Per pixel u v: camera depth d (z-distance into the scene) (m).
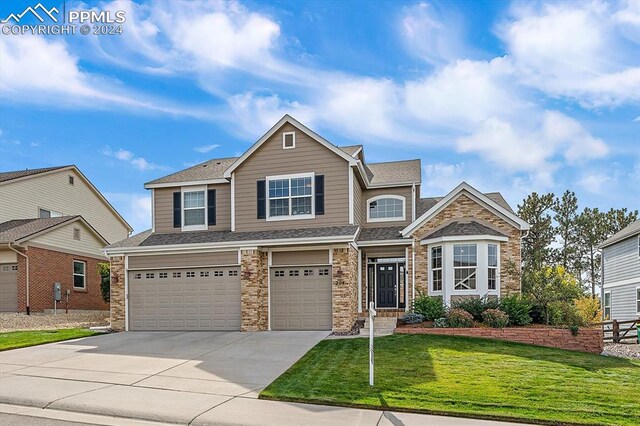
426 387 9.26
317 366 11.11
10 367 11.41
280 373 10.62
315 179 18.48
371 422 7.37
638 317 25.64
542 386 9.49
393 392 8.88
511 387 9.36
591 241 38.25
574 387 9.49
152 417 7.74
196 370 10.99
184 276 18.36
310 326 17.38
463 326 15.80
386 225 20.84
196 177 20.62
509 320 16.03
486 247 17.55
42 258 23.86
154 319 18.39
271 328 17.64
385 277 20.31
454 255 17.77
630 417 7.59
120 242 19.67
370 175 21.66
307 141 18.73
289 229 18.48
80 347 14.22
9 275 23.16
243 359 12.20
